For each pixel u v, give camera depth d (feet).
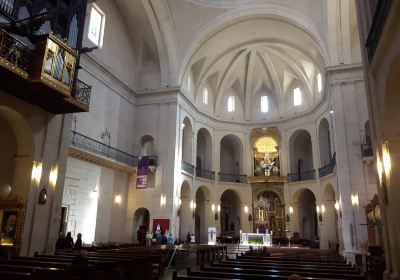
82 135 54.80
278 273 22.02
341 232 61.87
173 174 69.46
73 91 36.94
